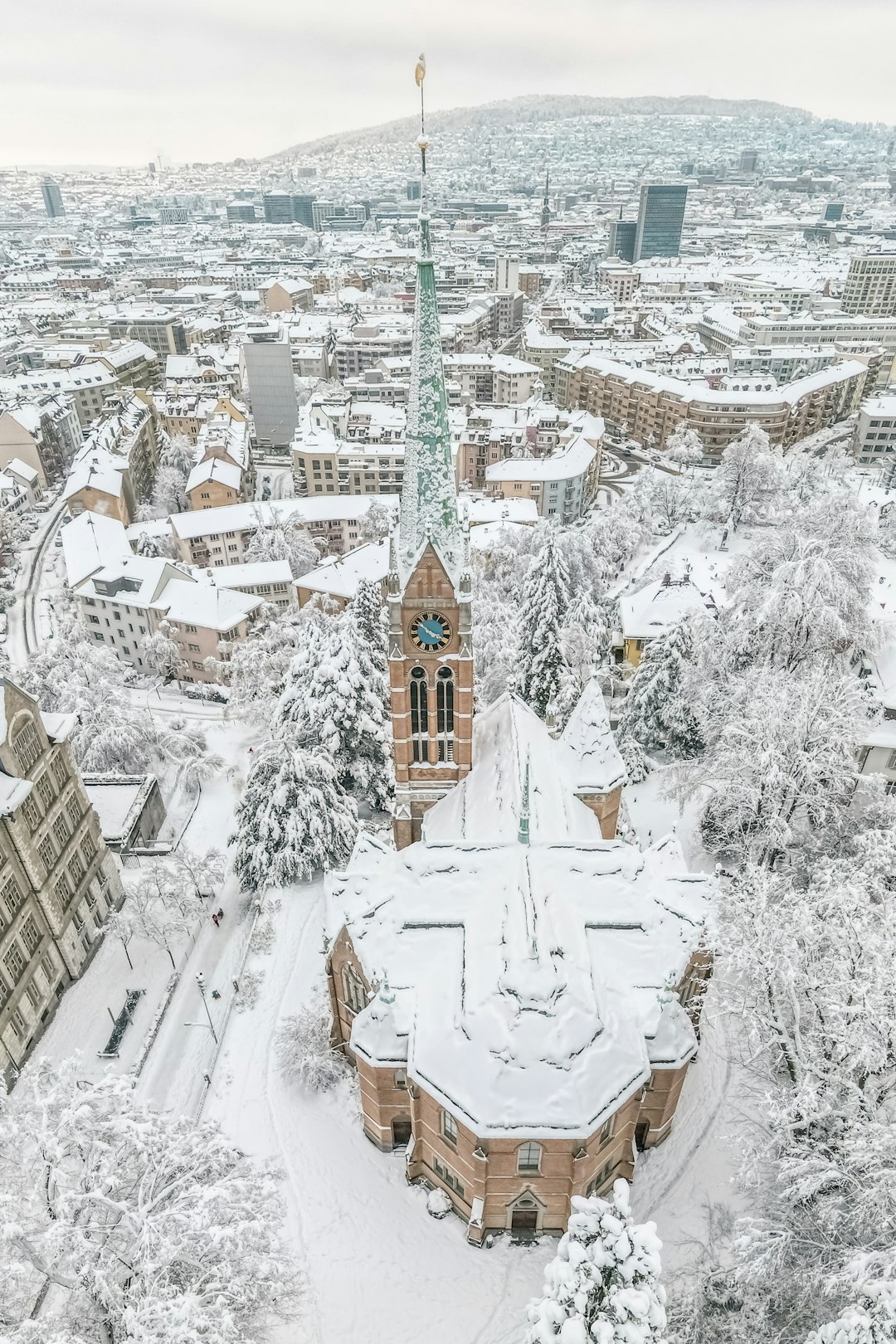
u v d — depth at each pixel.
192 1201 30.03
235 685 88.75
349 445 153.50
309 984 50.97
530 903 33.97
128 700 81.75
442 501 39.00
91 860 58.31
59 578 130.38
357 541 134.25
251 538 126.94
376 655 71.38
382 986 35.28
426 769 48.28
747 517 107.88
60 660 84.44
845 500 68.75
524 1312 34.12
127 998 53.12
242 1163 33.53
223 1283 28.31
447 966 35.75
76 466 140.50
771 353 193.00
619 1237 23.34
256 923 55.97
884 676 61.72
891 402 164.00
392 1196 38.59
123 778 70.12
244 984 51.44
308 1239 37.00
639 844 61.22
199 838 69.94
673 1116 40.72
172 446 163.62
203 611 98.12
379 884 39.38
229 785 77.12
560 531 100.06
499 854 37.91
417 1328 34.00
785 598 58.03
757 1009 37.62
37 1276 30.14
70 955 53.91
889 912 35.62
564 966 32.91
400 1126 39.75
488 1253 36.19
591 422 156.12
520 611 77.06
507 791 43.06
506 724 48.06
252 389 187.50
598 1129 31.03
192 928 59.16
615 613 93.06
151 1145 31.03
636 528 114.19
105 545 110.12
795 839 55.31
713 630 66.56
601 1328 22.27
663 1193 38.25
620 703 79.31
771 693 52.69
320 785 59.41
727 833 56.12
